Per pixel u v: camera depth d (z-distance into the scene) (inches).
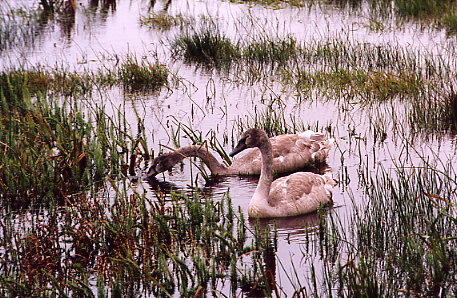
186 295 366.3
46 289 369.1
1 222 453.1
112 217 447.5
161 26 1094.4
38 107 654.5
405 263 381.4
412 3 1099.9
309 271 386.3
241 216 439.8
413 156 565.3
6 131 600.1
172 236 422.6
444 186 488.4
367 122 666.2
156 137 644.7
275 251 413.4
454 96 662.5
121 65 860.0
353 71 818.2
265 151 474.9
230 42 943.7
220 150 609.0
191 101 751.1
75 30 1082.7
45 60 912.9
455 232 419.2
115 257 408.2
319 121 675.4
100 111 680.4
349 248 411.5
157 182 551.8
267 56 914.1
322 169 561.6
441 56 823.7
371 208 467.2
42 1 1205.7
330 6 1182.3
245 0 1257.4
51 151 553.3
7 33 1026.7
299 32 1019.3
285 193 476.4
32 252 415.8
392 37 973.2
